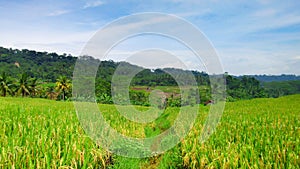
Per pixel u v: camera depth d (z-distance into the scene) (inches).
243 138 426.3
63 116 594.2
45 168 273.7
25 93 2231.8
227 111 925.8
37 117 548.7
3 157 269.6
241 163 291.6
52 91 2202.3
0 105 871.7
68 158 297.7
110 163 352.5
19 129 375.2
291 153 312.2
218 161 306.7
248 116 749.3
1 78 2196.1
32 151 291.0
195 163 326.0
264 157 310.7
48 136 365.4
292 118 693.9
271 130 474.0
